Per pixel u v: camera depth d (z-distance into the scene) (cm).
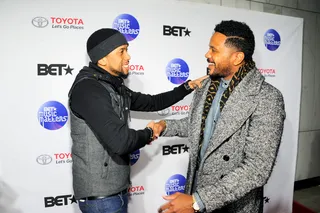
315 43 257
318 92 267
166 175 197
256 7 218
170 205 87
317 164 273
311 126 268
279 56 219
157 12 176
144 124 185
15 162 157
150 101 143
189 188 115
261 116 92
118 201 117
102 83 109
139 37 174
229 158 99
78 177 113
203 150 110
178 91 145
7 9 146
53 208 169
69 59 160
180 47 185
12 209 160
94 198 112
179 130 132
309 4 245
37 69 155
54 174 166
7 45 148
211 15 190
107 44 109
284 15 224
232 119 96
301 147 265
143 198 192
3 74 149
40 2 151
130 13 169
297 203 239
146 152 189
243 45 96
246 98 95
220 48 98
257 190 107
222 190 85
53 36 155
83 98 100
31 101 156
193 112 119
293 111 232
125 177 120
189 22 185
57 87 160
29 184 162
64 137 165
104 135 96
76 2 157
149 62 179
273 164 89
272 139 89
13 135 155
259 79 99
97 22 162
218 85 112
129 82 176
